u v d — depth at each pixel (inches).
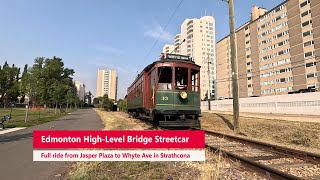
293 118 943.7
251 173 238.1
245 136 541.6
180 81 566.3
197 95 577.9
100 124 832.9
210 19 4269.2
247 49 3481.8
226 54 3971.5
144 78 667.4
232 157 288.0
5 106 3250.5
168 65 559.8
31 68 1098.7
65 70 2800.2
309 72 2561.5
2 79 1807.3
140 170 253.9
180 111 549.3
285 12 2864.2
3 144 438.3
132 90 963.3
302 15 2650.1
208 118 1013.8
